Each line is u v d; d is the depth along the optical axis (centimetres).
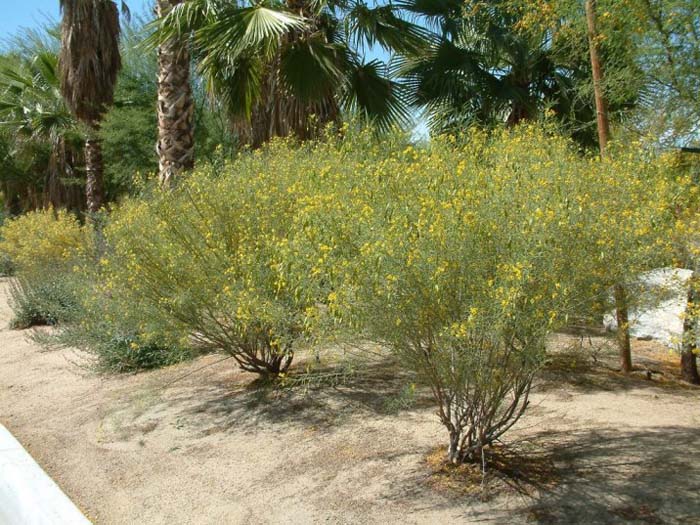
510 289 304
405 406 475
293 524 354
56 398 632
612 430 422
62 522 381
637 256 338
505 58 1002
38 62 1938
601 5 589
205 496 400
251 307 470
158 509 392
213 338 542
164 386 580
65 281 889
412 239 326
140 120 1579
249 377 605
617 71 600
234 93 947
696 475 349
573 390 507
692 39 555
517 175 369
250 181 558
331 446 442
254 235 514
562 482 358
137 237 559
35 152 2216
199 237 530
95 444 502
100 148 1617
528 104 955
